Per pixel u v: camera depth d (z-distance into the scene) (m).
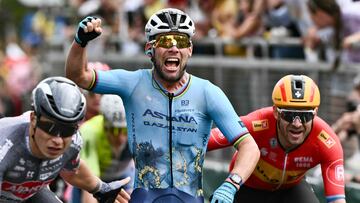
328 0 15.83
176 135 9.84
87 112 14.26
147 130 9.89
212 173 17.02
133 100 9.93
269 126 11.29
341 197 10.85
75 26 23.53
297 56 17.28
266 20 17.98
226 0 19.11
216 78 19.17
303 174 11.81
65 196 14.19
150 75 10.01
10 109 25.73
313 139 11.19
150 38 9.81
